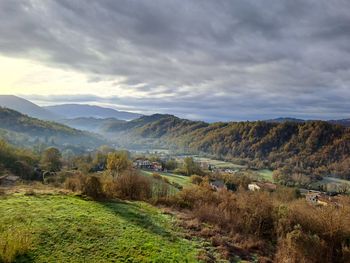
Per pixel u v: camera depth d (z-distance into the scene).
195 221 14.84
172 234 12.27
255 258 11.23
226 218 15.67
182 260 9.60
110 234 11.07
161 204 19.12
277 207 16.80
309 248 12.10
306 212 15.75
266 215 15.98
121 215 13.86
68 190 17.89
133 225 12.60
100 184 17.86
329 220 14.39
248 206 16.98
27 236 9.43
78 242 9.97
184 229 13.44
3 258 8.04
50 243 9.58
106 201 16.67
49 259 8.53
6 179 28.03
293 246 12.17
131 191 20.61
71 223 11.55
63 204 14.36
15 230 9.93
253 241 13.17
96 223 12.02
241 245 12.43
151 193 22.03
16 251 8.45
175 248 10.65
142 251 9.88
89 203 15.38
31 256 8.55
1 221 10.80
